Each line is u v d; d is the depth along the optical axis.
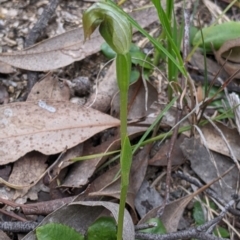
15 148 0.28
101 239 0.26
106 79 0.33
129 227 0.25
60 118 0.29
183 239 0.27
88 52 0.34
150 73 0.34
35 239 0.25
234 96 0.32
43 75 0.33
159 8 0.27
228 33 0.35
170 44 0.31
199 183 0.30
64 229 0.25
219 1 0.38
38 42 0.34
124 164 0.19
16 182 0.29
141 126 0.31
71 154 0.29
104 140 0.31
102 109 0.31
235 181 0.30
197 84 0.34
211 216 0.29
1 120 0.29
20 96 0.32
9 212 0.27
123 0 0.36
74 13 0.36
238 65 0.34
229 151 0.30
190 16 0.36
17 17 0.35
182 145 0.31
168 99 0.33
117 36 0.16
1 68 0.33
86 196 0.27
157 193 0.30
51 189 0.28
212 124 0.31
